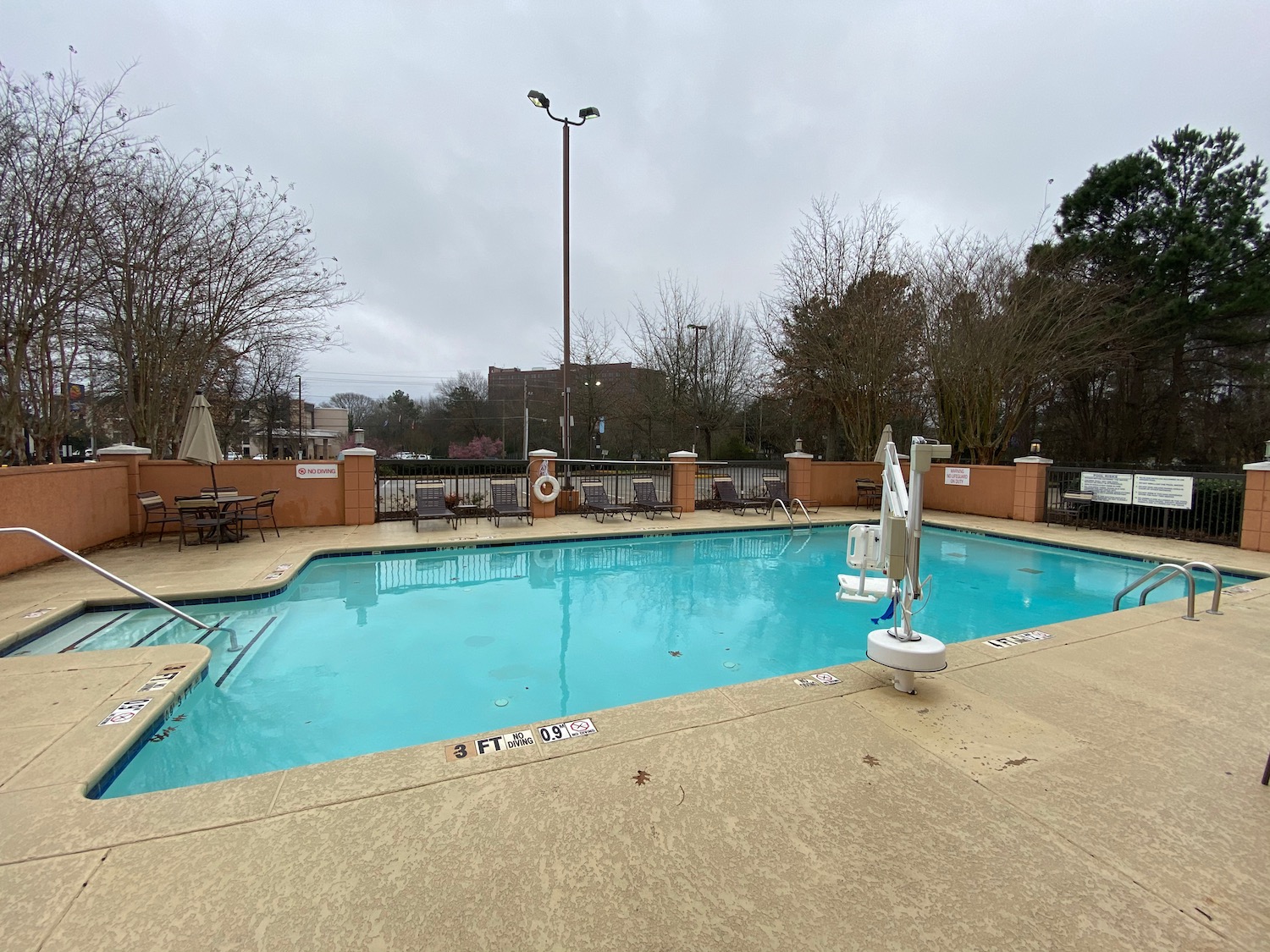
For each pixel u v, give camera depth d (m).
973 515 12.82
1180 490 9.66
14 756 2.54
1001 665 3.72
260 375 24.84
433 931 1.58
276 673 4.40
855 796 2.26
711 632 5.55
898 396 17.97
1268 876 1.84
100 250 9.27
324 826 2.04
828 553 9.27
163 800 2.19
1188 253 15.70
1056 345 15.48
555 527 10.12
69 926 1.58
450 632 5.40
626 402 26.45
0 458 8.25
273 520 9.03
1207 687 3.40
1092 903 1.72
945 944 1.56
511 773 2.40
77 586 5.77
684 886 1.77
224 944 1.52
